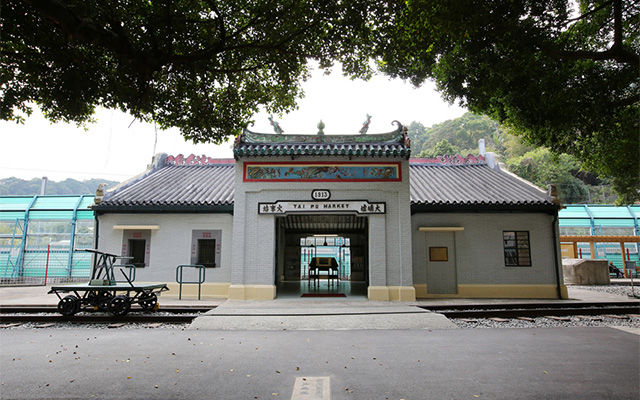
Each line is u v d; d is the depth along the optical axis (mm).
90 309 11375
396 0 6957
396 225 14117
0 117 6879
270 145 14305
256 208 14273
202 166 20516
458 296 14891
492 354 6785
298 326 9242
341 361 6355
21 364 6176
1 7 5875
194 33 7578
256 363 6242
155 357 6602
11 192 57406
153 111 8227
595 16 10797
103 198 15336
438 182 18031
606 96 10305
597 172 14484
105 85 7227
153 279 14922
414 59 10430
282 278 20906
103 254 11328
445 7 6914
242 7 7621
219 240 15070
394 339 7969
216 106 8883
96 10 5488
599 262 21469
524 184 17141
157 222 15242
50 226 25703
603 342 7691
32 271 23750
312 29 7461
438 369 5914
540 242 15273
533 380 5418
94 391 4977
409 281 13781
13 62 6496
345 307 11586
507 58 9344
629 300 14016
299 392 4941
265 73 8984
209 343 7641
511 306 12625
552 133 11523
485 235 15305
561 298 14742
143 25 6461
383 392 4957
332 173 14312
